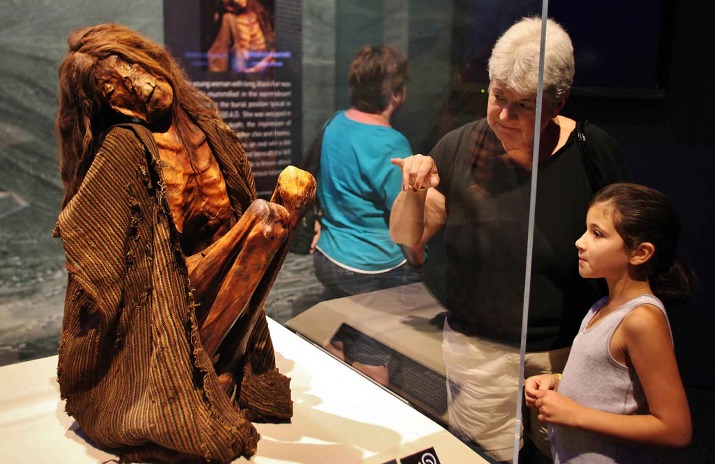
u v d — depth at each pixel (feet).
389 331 3.64
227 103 4.38
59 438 2.83
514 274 2.58
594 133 3.42
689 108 5.19
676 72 5.15
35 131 4.15
